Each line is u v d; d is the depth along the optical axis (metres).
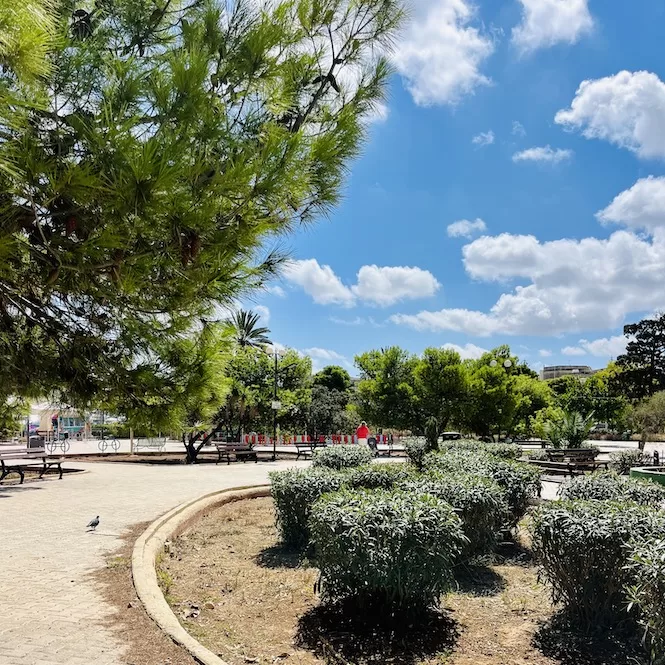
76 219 2.66
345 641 4.64
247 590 5.96
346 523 4.70
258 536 8.49
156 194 2.52
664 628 3.53
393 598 4.73
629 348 43.56
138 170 2.42
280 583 6.18
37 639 4.42
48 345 3.77
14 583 5.82
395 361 27.53
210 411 4.36
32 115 2.53
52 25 2.40
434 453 11.14
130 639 4.44
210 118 2.75
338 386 52.44
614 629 4.61
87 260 2.73
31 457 14.02
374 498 5.10
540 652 4.42
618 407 39.19
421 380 25.72
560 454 17.91
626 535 4.43
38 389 3.76
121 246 2.65
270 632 4.84
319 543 5.11
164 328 3.61
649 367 42.34
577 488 7.55
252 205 3.04
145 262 2.85
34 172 2.40
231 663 4.21
